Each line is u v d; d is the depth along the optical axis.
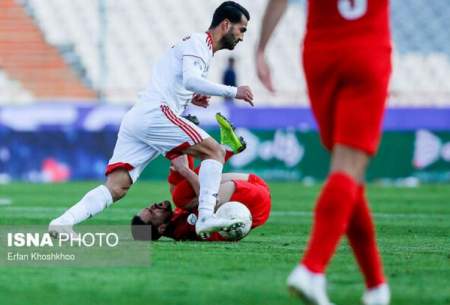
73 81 71.19
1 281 15.80
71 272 16.89
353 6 13.31
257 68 14.58
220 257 19.22
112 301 13.94
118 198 22.53
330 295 14.49
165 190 47.69
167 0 74.44
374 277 13.49
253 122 55.03
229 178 22.59
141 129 22.16
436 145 54.38
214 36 22.48
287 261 18.61
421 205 39.16
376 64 13.14
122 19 73.75
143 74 72.38
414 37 72.38
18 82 70.94
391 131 54.66
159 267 17.58
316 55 13.53
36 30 72.44
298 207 37.75
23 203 38.44
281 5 14.46
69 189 48.00
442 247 22.44
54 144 56.19
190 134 21.92
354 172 12.83
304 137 54.78
